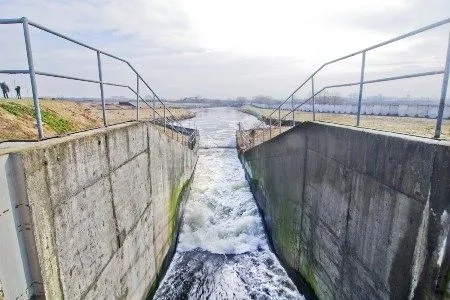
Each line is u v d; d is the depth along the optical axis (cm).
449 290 328
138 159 695
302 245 814
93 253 460
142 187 722
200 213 1355
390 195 429
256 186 1496
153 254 806
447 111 1374
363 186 502
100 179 489
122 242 586
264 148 1291
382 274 453
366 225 496
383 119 1839
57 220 360
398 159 408
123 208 595
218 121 6131
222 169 2159
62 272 369
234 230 1210
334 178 617
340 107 3700
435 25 371
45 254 332
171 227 1034
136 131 679
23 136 644
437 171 338
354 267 539
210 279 888
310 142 748
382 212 449
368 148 484
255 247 1098
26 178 302
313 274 741
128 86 686
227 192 1656
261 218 1312
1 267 276
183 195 1370
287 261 927
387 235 437
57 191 360
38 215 320
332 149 622
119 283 569
